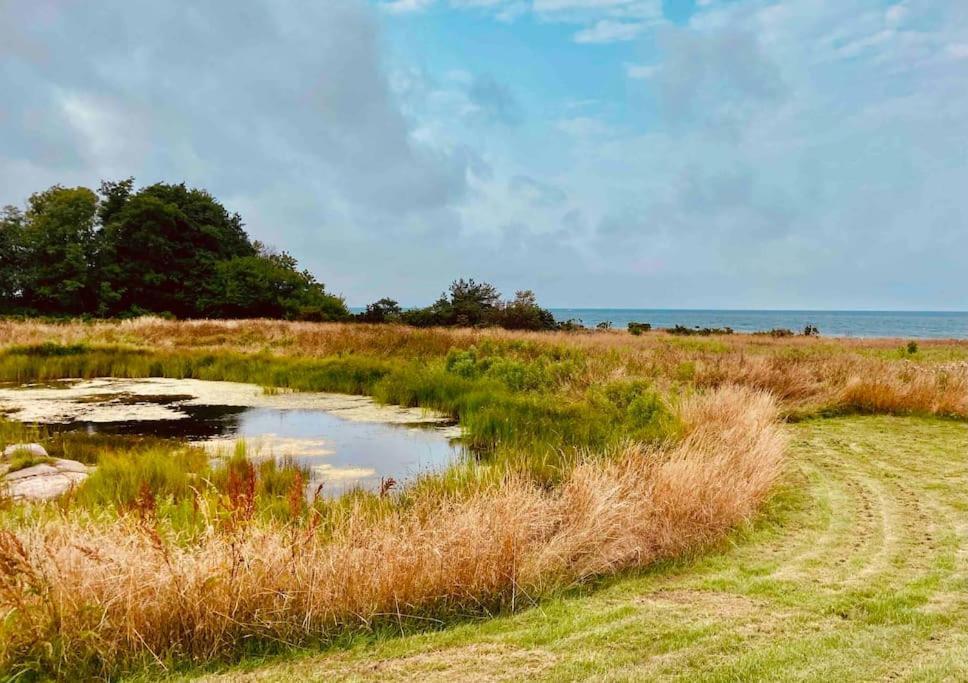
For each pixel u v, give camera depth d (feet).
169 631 11.86
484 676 10.55
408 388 45.88
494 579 14.02
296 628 12.34
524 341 66.13
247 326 89.86
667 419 30.66
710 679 10.26
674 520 17.44
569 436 30.76
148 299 147.43
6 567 11.47
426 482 23.68
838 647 11.28
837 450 28.58
